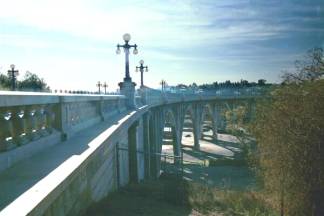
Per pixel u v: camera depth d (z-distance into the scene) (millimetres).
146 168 33812
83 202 9461
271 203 17344
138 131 27531
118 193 15188
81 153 9094
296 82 16422
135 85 29469
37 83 44438
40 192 5887
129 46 28922
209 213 15453
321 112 15422
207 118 155625
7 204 5324
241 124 24812
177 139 70938
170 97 61500
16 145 8180
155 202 14859
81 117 14156
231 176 45938
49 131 10375
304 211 15750
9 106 7371
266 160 16328
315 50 16578
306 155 15344
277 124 15891
